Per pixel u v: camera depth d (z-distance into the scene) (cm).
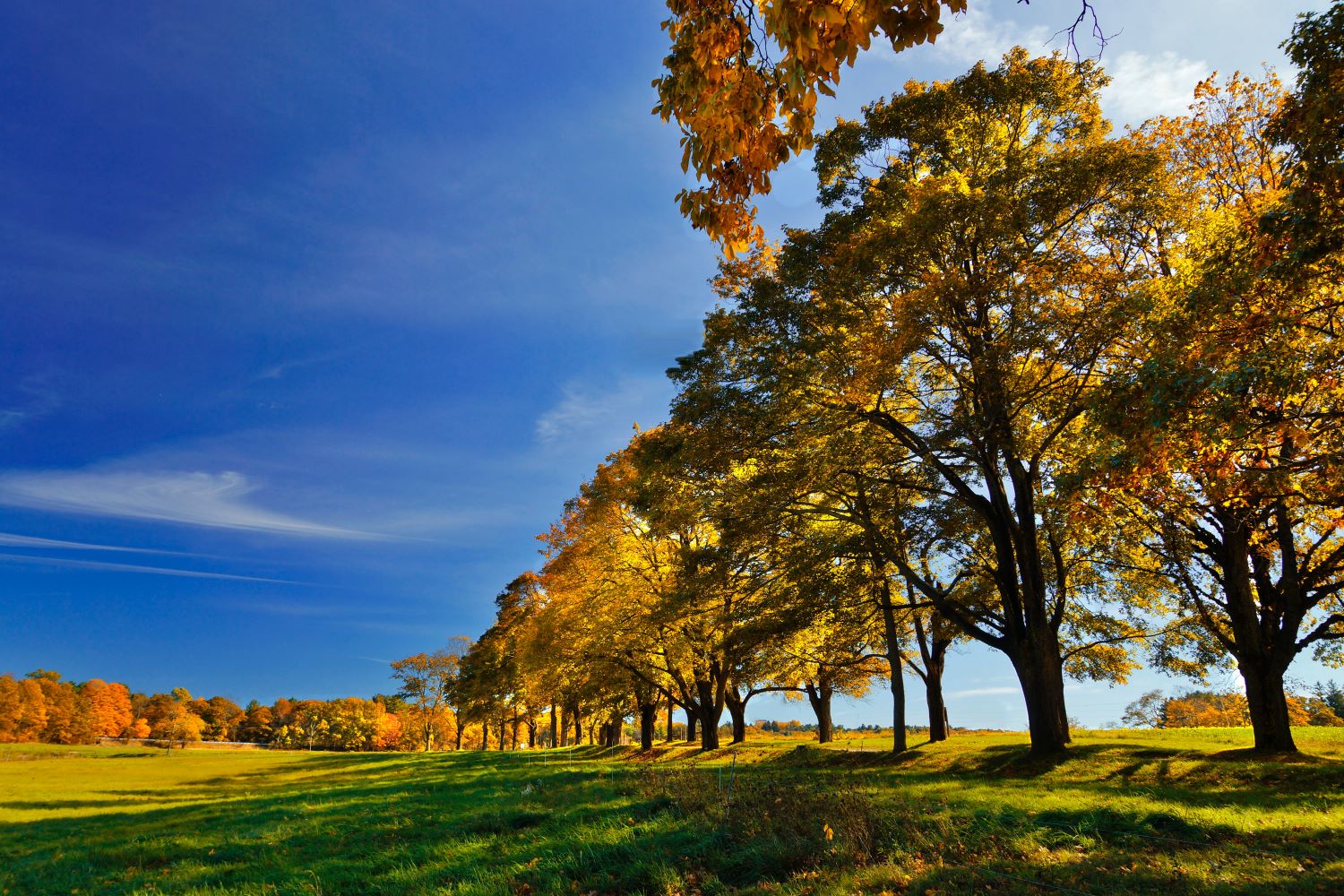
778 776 1581
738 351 2030
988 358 1575
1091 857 691
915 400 2033
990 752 2006
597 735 6875
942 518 2002
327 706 12200
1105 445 1101
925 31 390
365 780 2491
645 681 3572
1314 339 1097
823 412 1855
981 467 1928
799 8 388
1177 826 813
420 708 7869
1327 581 1883
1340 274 1030
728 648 2362
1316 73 956
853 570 2059
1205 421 907
